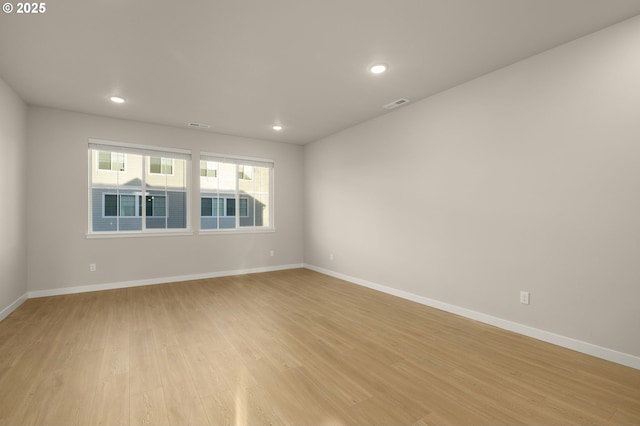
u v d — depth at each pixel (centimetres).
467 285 331
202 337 276
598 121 238
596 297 240
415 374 213
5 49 258
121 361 229
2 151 317
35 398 182
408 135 400
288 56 275
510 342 266
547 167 267
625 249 226
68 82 326
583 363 228
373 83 332
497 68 300
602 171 237
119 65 289
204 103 390
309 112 427
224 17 219
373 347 257
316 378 207
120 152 454
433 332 290
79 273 425
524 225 283
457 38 248
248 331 291
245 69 299
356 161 491
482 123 316
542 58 270
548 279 267
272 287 465
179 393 188
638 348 220
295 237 626
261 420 164
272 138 575
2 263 319
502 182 299
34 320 316
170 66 292
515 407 176
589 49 242
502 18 222
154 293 426
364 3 205
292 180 621
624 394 189
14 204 350
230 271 550
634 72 221
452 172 346
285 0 201
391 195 427
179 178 507
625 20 225
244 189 575
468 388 196
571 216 253
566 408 175
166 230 491
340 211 529
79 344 259
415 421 164
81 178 425
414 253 393
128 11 211
